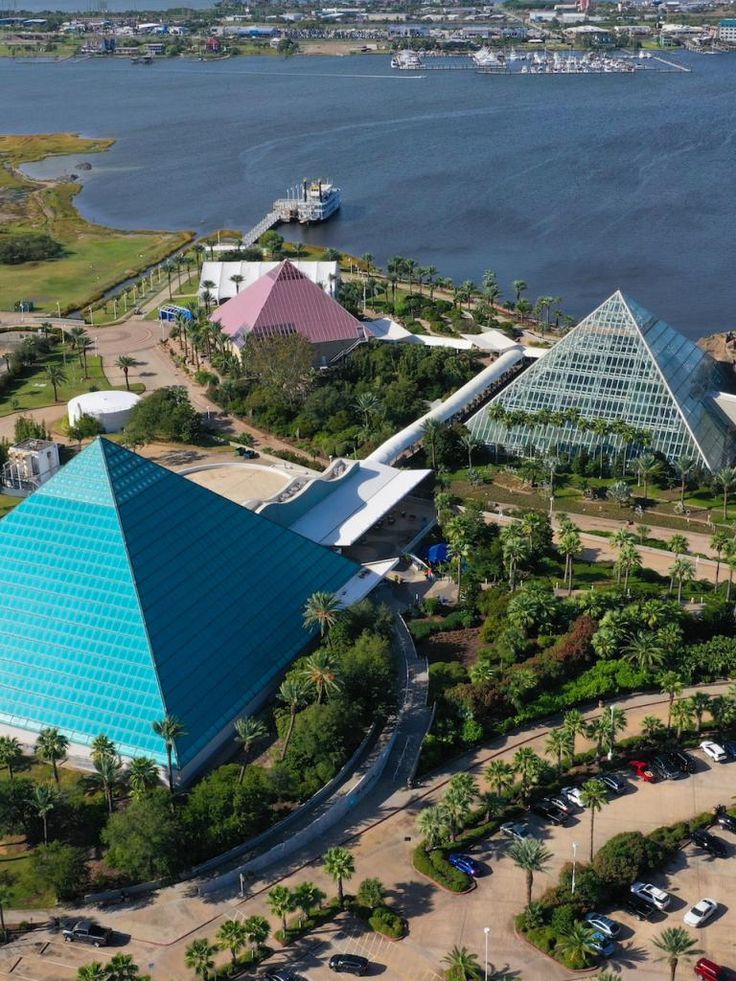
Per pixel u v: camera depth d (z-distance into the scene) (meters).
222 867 159.50
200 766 177.00
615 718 175.50
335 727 174.50
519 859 146.50
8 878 158.38
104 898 154.75
